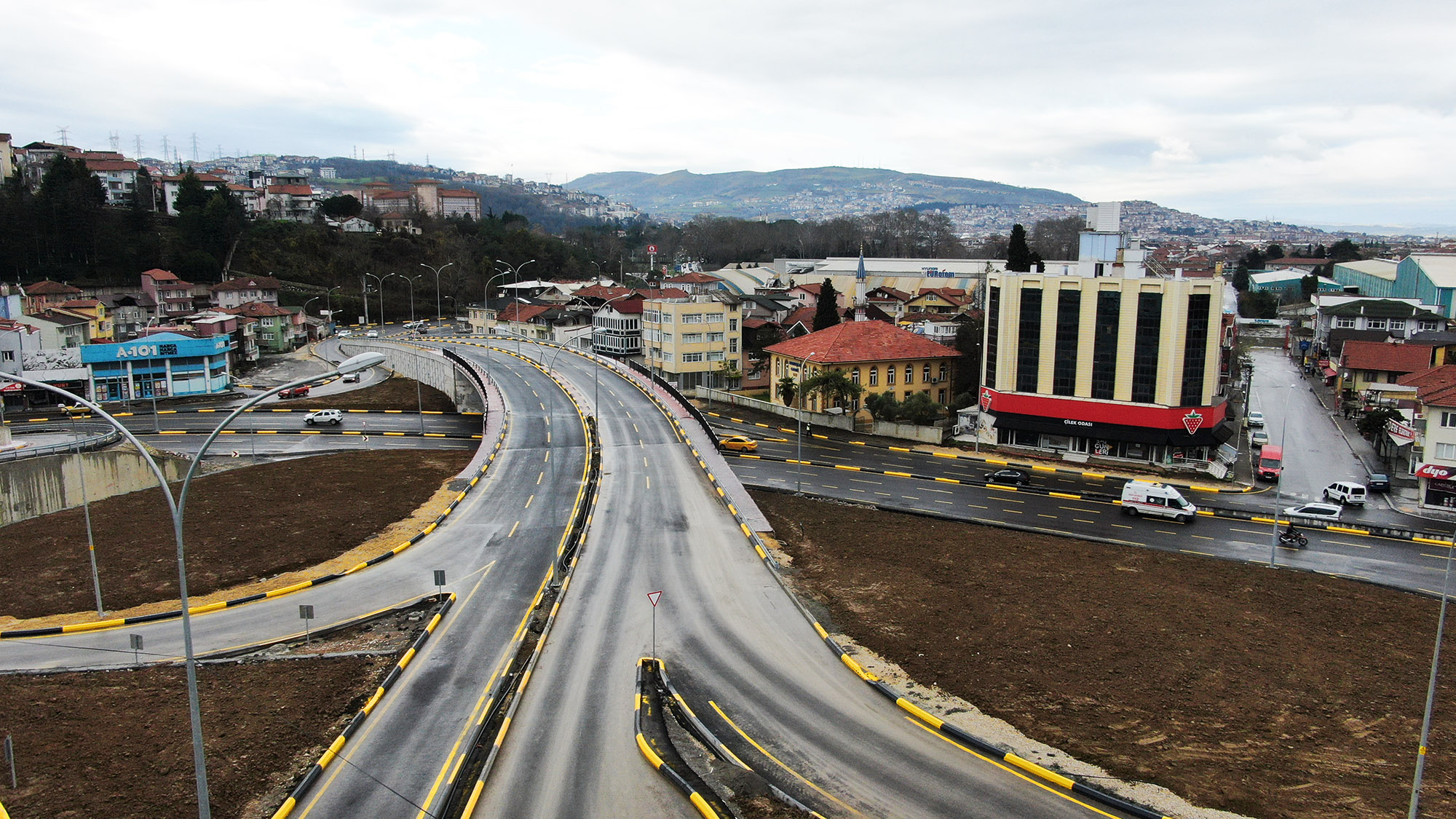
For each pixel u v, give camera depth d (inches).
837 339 3922.2
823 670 1444.4
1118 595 1829.5
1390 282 6609.3
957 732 1230.9
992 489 2753.4
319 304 7145.7
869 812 1045.8
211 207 7007.9
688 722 1262.3
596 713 1282.0
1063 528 2351.1
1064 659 1508.4
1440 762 1198.9
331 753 1148.5
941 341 4928.6
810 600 1754.4
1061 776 1123.9
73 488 2556.6
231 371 5019.7
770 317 5693.9
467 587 1782.7
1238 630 1652.3
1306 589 1888.5
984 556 2075.5
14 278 5679.1
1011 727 1272.1
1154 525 2391.7
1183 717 1315.2
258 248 7401.6
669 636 1556.3
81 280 5890.8
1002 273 3257.9
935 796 1085.1
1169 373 2982.3
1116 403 3090.6
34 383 887.1
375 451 3235.7
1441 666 1508.4
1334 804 1088.8
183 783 1085.8
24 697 1314.0
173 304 5743.1
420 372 4788.4
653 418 3248.0
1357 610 1768.0
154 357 4202.8
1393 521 2442.2
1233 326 4576.8
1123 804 1064.2
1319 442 3452.3
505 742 1197.7
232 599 1728.6
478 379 3836.1
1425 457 2571.4
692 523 2180.1
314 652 1496.1
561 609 1665.8
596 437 2967.5
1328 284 7765.8
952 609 1732.3
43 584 1835.6
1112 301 3058.6
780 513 2437.3
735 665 1449.3
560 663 1443.2
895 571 1950.1
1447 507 2551.7
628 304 5477.4
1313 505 2460.6
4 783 1071.0
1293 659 1528.1
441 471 2817.4
